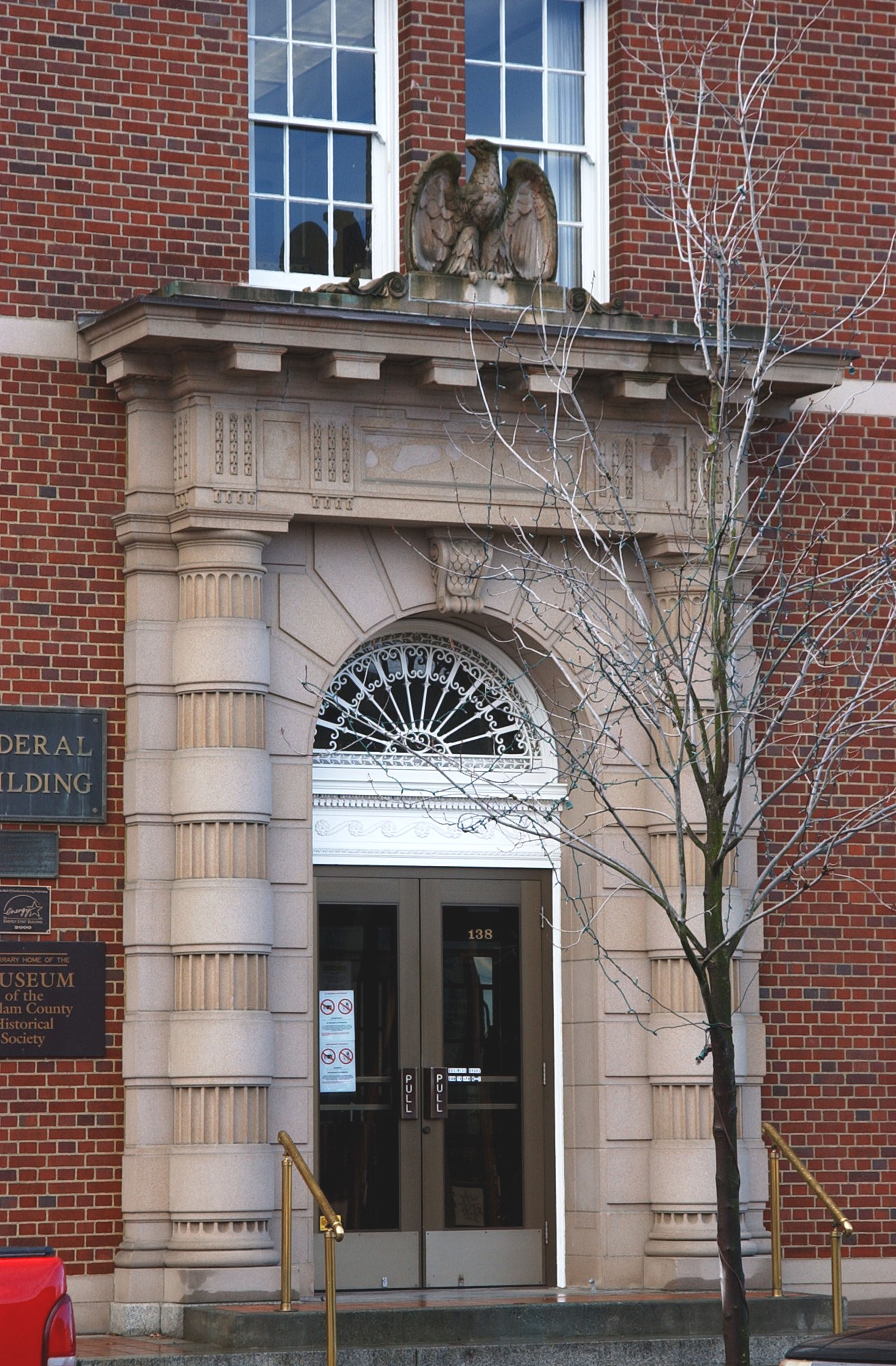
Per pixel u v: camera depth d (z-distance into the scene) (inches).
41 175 703.7
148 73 719.7
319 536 719.1
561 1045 762.2
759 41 807.1
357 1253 730.8
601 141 799.7
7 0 704.4
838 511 794.8
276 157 756.0
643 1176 736.3
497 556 738.8
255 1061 673.0
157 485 697.6
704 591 732.7
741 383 741.9
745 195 697.6
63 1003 680.4
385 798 749.9
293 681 709.9
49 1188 671.1
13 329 696.4
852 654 662.5
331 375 693.9
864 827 553.3
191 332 670.5
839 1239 687.1
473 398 729.6
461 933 759.1
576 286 793.6
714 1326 675.4
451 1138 749.3
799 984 772.0
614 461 746.8
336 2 771.4
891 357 812.0
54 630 693.3
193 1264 660.1
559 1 807.7
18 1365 384.2
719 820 540.4
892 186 820.6
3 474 692.1
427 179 730.8
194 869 681.6
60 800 686.5
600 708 737.0
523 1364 639.8
